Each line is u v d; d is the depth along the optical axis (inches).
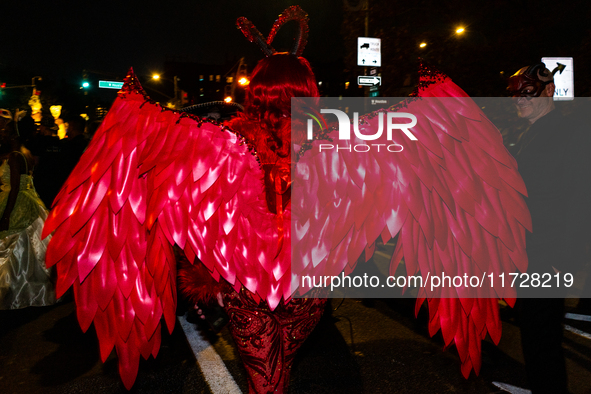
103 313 58.9
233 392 108.3
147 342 60.4
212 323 123.6
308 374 117.0
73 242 56.0
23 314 163.3
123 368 59.9
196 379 114.7
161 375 117.1
